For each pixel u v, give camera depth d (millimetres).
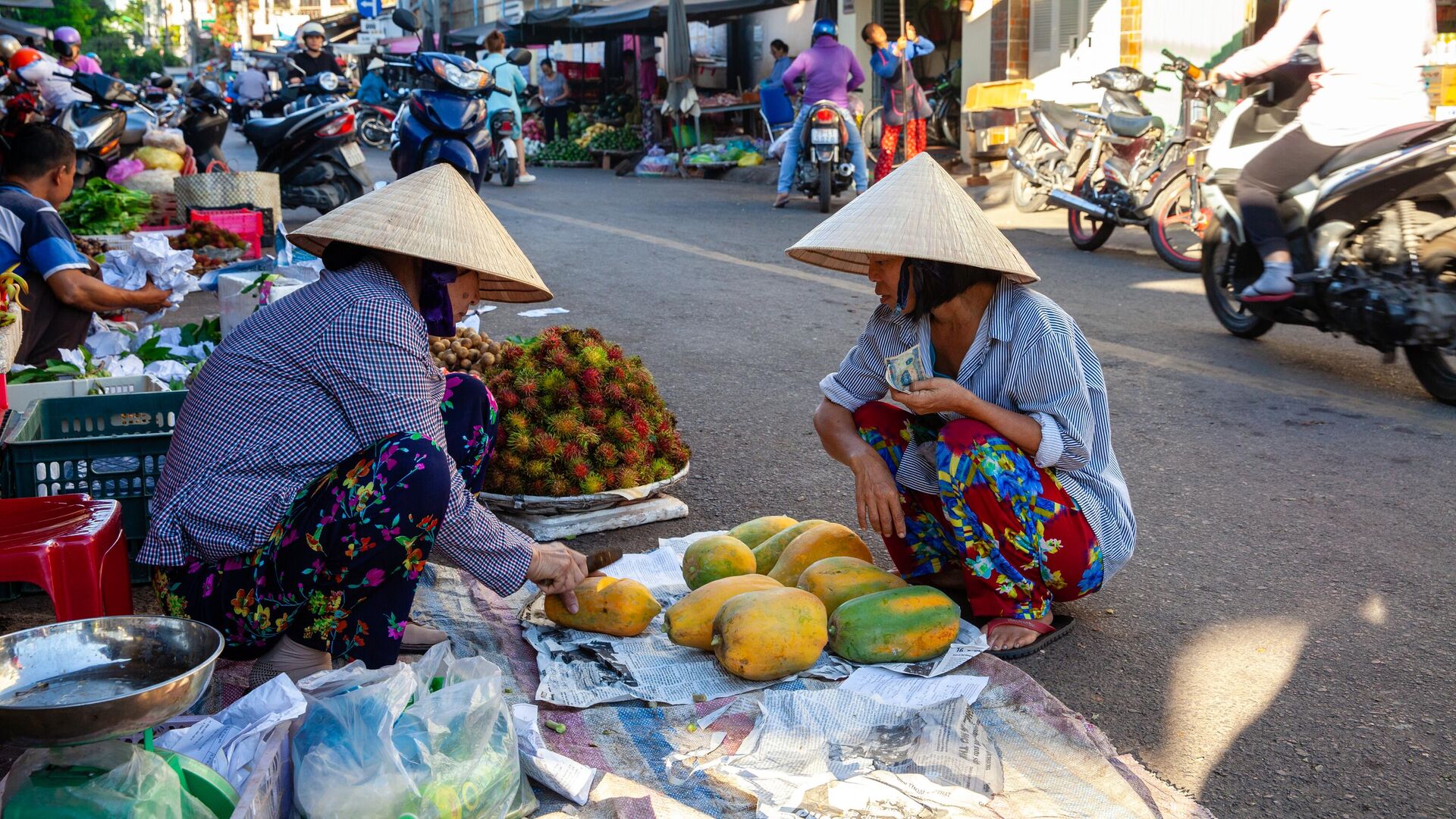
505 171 14781
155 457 3162
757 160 16328
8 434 3104
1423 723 2584
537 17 20156
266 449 2363
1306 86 6047
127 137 9438
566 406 3693
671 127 18438
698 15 17875
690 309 7172
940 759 2293
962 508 2832
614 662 2699
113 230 7266
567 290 7688
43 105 9055
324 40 14812
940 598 2740
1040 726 2457
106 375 4070
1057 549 2816
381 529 2295
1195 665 2855
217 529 2371
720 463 4410
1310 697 2699
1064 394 2777
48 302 4395
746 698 2559
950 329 2916
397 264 2523
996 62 13734
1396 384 5574
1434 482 4172
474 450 2869
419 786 1888
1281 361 5980
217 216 7586
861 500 3004
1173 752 2477
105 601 2461
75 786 1652
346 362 2350
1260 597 3244
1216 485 4160
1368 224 5312
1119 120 8969
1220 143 6223
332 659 2518
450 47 25594
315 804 1835
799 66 12078
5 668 1869
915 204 2752
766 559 3172
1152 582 3350
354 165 10859
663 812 2092
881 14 16281
